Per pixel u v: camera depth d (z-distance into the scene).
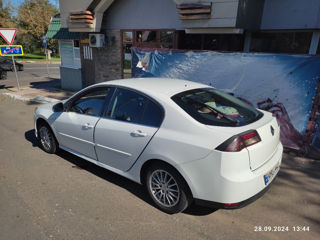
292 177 3.96
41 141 4.93
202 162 2.60
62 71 12.02
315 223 2.95
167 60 6.36
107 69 9.99
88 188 3.64
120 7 8.71
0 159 4.58
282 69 4.77
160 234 2.75
